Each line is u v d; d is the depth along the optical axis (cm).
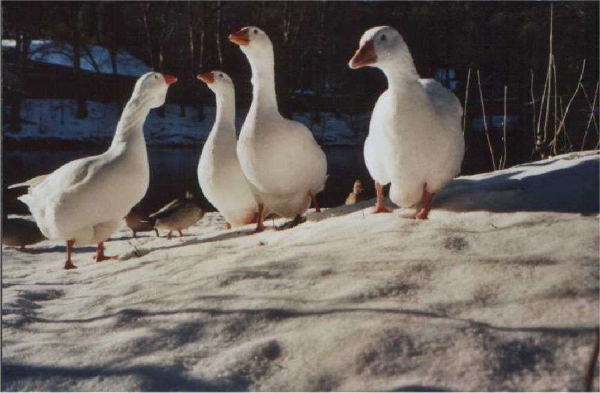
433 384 166
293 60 1997
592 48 1099
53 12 1972
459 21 1680
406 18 1838
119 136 342
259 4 2008
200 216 434
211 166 403
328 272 233
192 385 178
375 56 274
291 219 383
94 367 193
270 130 346
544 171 312
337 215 347
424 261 228
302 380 176
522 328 184
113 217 339
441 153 284
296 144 350
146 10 1928
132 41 2327
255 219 416
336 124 1994
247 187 404
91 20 2184
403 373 172
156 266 286
